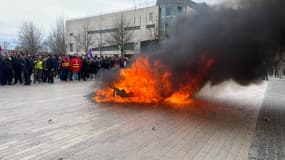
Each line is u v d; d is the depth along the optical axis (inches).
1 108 300.0
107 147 177.0
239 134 218.4
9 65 556.4
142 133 212.1
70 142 185.5
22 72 581.9
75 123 237.5
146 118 265.9
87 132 210.7
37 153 163.3
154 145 183.9
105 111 295.1
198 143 191.5
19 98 378.0
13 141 184.5
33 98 380.2
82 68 721.6
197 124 247.8
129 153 167.0
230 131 226.8
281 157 168.7
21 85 565.9
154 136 205.0
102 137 198.7
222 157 165.3
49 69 631.2
